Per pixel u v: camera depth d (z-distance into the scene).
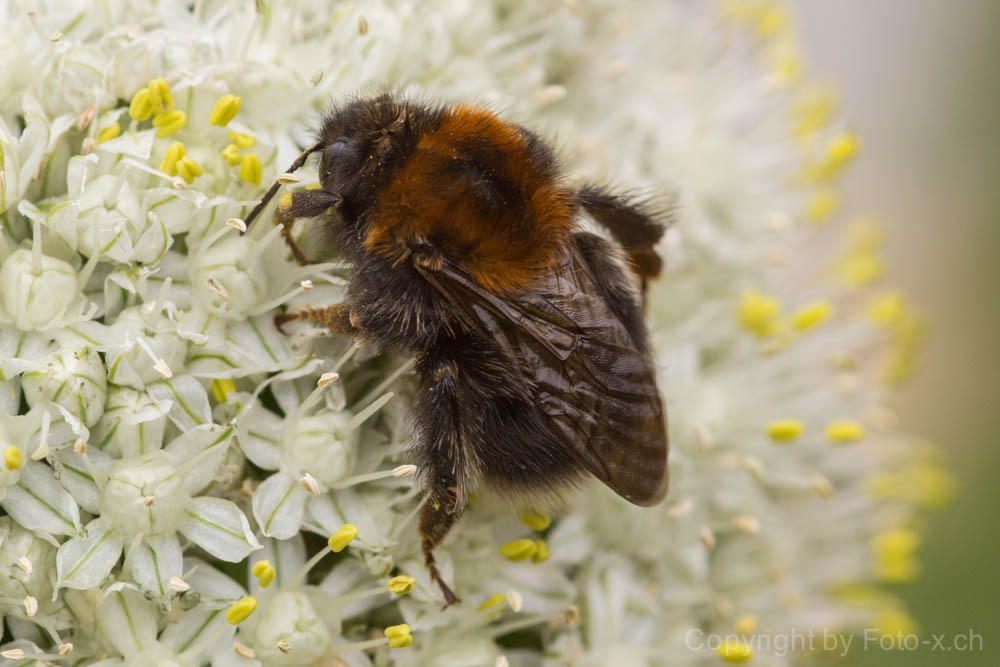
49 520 0.10
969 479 0.18
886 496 0.13
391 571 0.10
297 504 0.10
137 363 0.10
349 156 0.10
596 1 0.12
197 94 0.10
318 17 0.11
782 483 0.12
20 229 0.10
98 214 0.10
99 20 0.10
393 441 0.10
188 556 0.10
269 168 0.10
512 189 0.10
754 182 0.12
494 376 0.10
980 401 0.19
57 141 0.10
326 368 0.10
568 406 0.10
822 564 0.12
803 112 0.13
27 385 0.10
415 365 0.10
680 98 0.12
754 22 0.13
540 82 0.11
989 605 0.17
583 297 0.10
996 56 0.20
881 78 0.21
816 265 0.13
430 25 0.11
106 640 0.10
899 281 0.20
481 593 0.10
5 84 0.10
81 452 0.10
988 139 0.20
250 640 0.10
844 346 0.13
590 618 0.11
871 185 0.20
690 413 0.11
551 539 0.11
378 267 0.10
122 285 0.10
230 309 0.10
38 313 0.10
